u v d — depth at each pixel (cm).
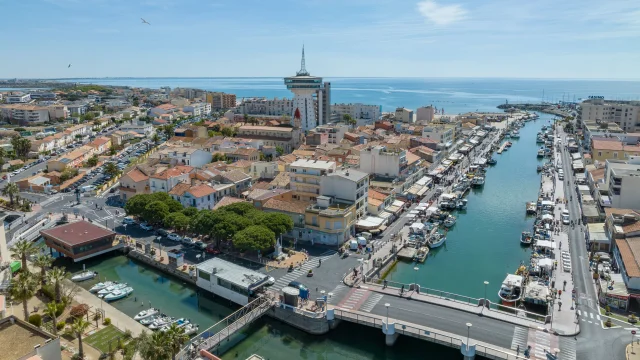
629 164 17425
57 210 17412
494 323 9156
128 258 13525
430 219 16688
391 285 11688
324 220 13525
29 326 7325
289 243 13850
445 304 9950
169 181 17475
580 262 12319
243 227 12712
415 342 9288
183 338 7594
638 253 10988
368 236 14212
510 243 14912
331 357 9194
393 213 16162
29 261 12475
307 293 10169
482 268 12988
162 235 14675
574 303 9881
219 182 18175
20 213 16688
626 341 8531
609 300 9869
